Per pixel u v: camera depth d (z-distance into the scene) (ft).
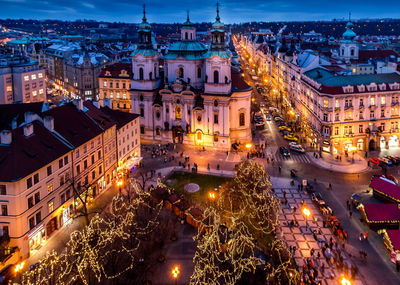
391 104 359.25
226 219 247.91
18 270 192.95
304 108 436.76
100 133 279.49
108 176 302.45
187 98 393.09
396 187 261.65
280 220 247.91
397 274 193.77
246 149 393.50
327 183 304.09
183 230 237.66
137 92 415.23
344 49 546.67
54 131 242.58
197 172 332.60
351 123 358.84
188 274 195.11
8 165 198.59
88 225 230.48
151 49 412.57
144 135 428.56
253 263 202.08
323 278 190.08
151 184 304.50
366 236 222.07
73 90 626.64
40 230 216.95
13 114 297.74
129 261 205.05
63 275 187.11
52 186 226.17
